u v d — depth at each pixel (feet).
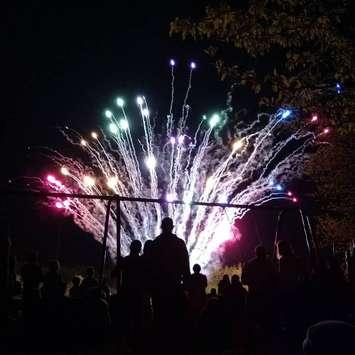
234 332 34.35
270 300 34.42
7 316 35.24
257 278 35.06
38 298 34.88
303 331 32.60
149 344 32.50
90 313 34.06
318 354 15.60
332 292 33.32
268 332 33.96
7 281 35.86
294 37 32.48
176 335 32.63
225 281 39.83
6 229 36.76
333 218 64.44
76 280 40.16
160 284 32.76
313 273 35.17
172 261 32.94
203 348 33.81
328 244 66.23
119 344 33.73
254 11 32.48
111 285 59.52
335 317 32.91
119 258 37.01
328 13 31.83
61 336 33.35
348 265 41.11
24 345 32.91
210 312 34.47
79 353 32.42
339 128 33.81
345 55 31.86
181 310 32.86
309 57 32.86
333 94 33.19
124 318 33.73
